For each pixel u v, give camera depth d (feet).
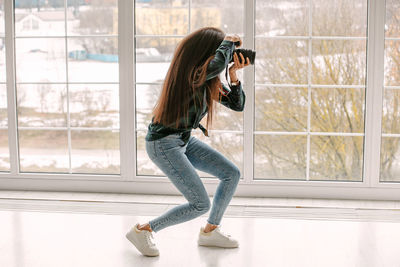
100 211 12.41
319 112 13.50
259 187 13.57
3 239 10.59
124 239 10.61
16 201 13.23
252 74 13.11
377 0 12.64
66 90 13.91
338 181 13.55
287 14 13.08
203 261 9.49
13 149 14.10
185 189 9.32
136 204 12.98
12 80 13.82
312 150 13.71
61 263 9.41
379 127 13.06
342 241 10.46
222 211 9.93
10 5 13.55
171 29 13.32
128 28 13.29
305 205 12.89
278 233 10.93
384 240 10.51
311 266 9.26
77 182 14.07
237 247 10.16
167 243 10.40
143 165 13.97
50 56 13.78
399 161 13.39
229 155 13.70
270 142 13.67
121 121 13.67
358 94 13.30
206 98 9.19
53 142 14.16
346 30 13.05
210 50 8.99
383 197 13.33
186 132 9.19
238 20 13.09
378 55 12.81
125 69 13.46
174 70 9.00
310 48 13.16
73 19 13.58
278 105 13.50
